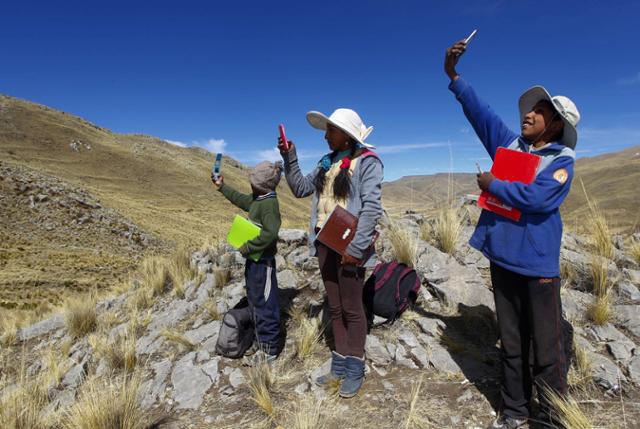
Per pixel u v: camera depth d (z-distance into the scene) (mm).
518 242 2277
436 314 3959
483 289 4141
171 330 4668
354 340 2998
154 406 3373
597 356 3104
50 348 5262
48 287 26750
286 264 5418
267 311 3562
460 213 5973
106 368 4137
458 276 4355
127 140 149625
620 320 3561
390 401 2879
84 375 4188
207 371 3590
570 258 4500
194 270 6523
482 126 2709
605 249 4617
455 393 2902
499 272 2461
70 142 112000
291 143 3283
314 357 3600
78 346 5148
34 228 40688
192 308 5176
